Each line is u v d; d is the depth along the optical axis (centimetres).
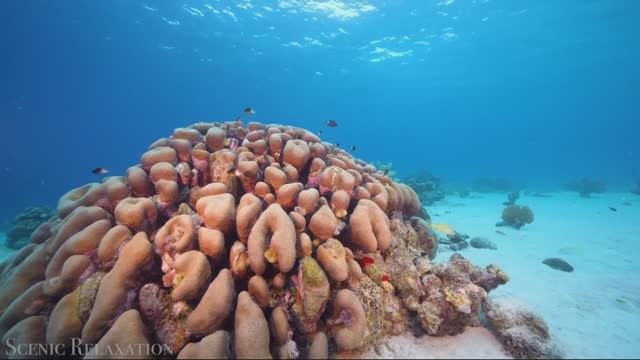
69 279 297
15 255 412
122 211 323
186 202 398
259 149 438
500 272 392
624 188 2177
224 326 281
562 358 304
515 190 2289
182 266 272
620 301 466
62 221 379
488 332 335
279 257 282
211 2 2214
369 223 342
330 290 321
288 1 2211
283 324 278
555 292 505
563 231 951
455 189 2258
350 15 2400
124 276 272
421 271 382
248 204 327
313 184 426
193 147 441
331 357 291
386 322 333
